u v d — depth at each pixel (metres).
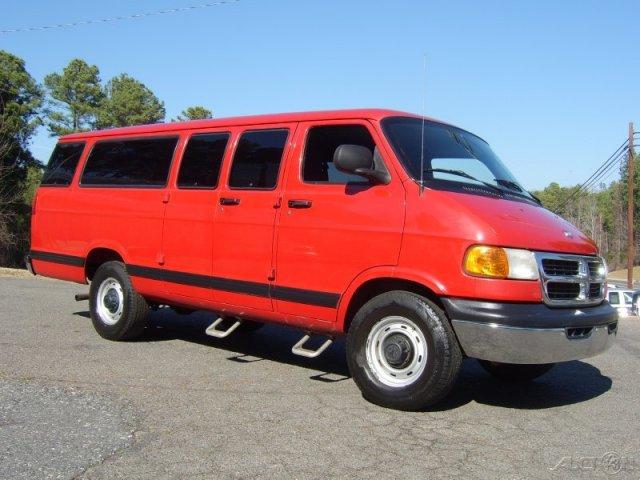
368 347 5.29
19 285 12.73
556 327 4.86
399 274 5.12
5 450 4.06
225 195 6.36
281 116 6.25
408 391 5.03
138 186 7.30
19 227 44.69
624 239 82.31
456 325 4.88
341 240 5.47
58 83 69.00
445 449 4.35
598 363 7.39
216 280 6.35
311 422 4.79
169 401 5.17
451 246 4.92
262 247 5.99
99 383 5.63
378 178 5.40
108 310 7.55
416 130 5.85
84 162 8.06
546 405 5.54
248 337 8.10
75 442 4.22
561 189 96.94
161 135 7.27
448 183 5.47
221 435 4.44
